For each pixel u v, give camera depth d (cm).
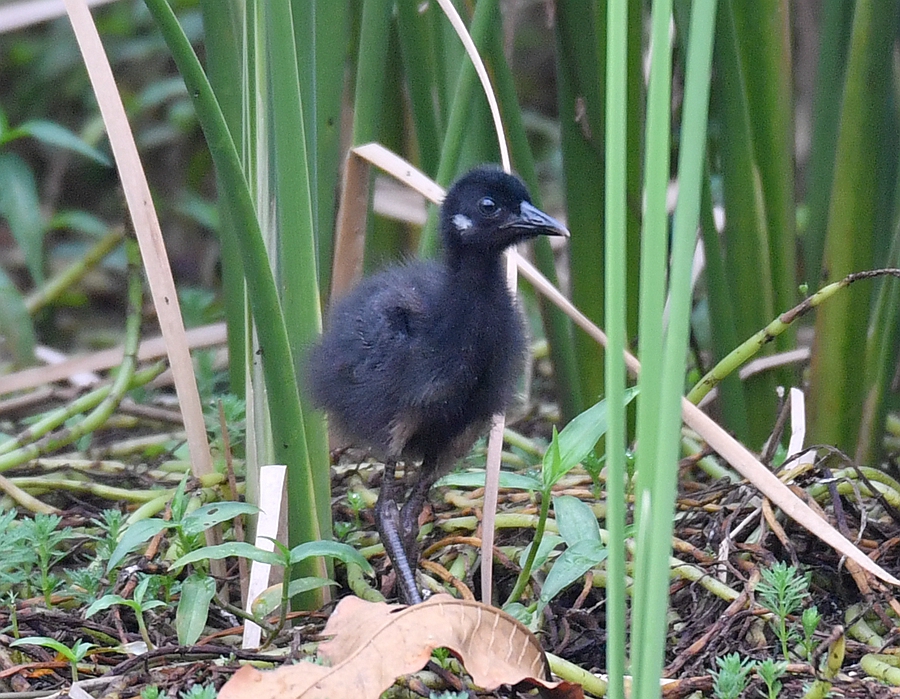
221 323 1190
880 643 703
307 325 762
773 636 713
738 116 916
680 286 427
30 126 1207
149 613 736
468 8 975
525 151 960
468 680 651
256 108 751
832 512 845
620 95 444
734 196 939
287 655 666
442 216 827
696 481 976
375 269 968
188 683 641
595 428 695
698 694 644
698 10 418
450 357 783
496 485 732
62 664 670
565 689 613
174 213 1894
